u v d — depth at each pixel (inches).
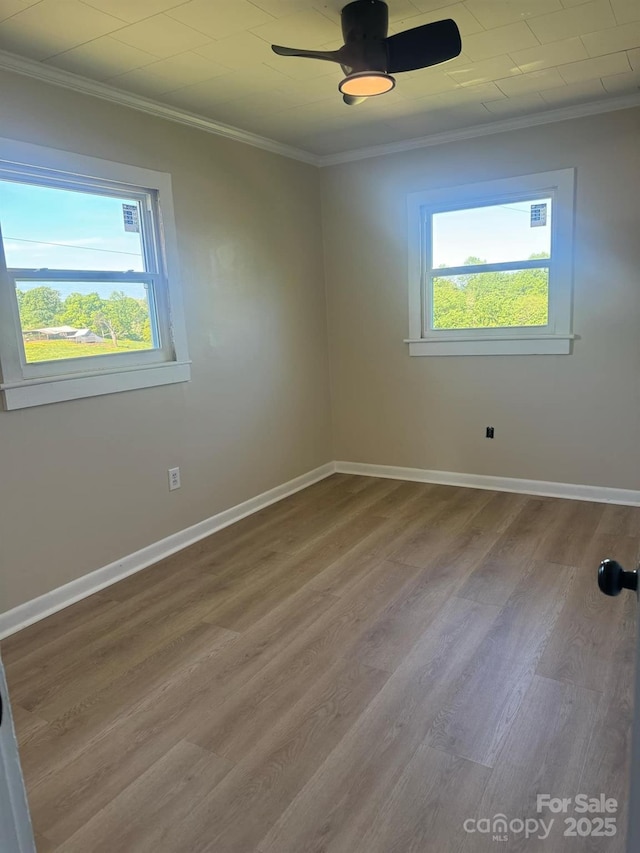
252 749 72.2
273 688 83.5
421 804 63.2
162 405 129.0
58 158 105.0
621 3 87.1
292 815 62.6
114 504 119.4
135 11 83.6
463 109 134.6
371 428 182.4
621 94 129.3
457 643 92.0
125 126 117.2
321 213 176.9
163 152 125.6
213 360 141.6
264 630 98.5
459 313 164.4
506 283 156.3
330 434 188.5
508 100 130.0
